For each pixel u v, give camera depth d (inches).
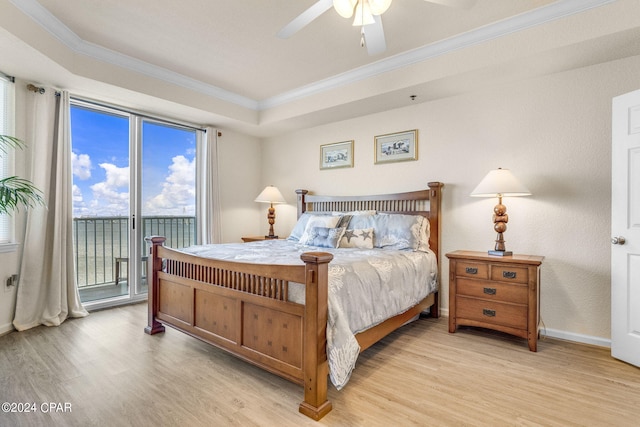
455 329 115.3
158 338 108.3
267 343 77.0
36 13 93.4
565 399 73.3
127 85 125.6
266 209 206.1
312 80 146.3
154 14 96.7
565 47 92.4
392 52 120.3
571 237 108.1
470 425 64.1
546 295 112.4
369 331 87.6
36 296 117.6
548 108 112.1
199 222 178.2
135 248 152.3
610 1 85.6
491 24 101.3
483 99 125.4
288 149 195.2
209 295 92.4
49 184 121.0
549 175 111.9
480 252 119.5
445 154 134.8
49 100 120.5
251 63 128.6
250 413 67.7
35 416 65.7
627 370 87.2
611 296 95.4
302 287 72.1
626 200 91.2
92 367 87.2
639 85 97.1
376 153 155.1
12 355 93.9
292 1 90.7
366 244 129.8
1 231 113.3
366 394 75.4
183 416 66.4
